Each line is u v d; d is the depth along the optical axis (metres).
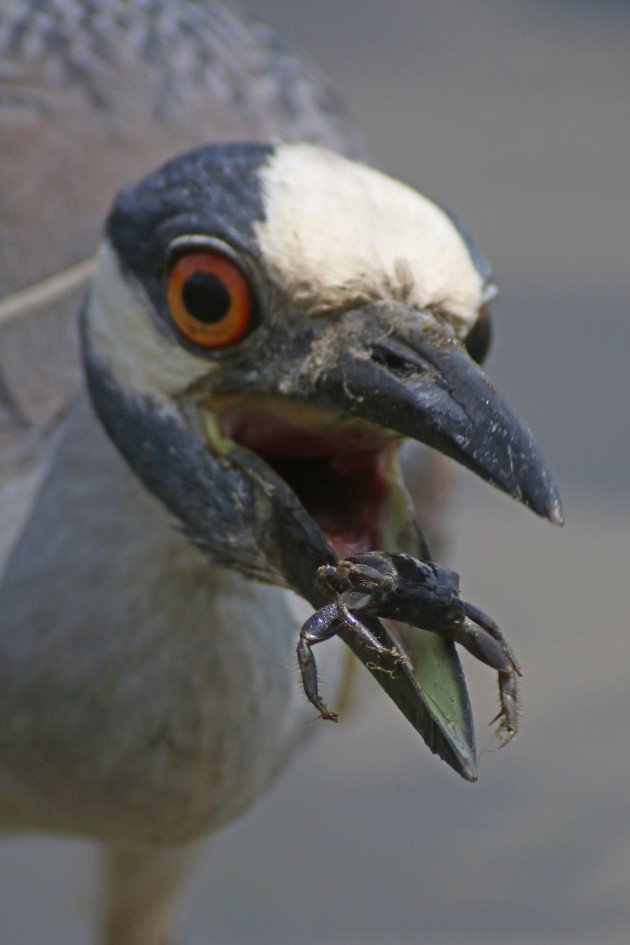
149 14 8.88
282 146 5.57
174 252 5.48
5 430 7.23
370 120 23.83
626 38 27.72
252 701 6.52
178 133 8.41
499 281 19.38
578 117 24.50
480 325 5.41
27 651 6.42
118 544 6.26
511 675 4.92
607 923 9.60
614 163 23.16
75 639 6.35
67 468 6.43
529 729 11.53
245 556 5.67
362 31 26.75
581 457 15.65
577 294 19.06
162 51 8.69
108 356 5.86
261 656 6.51
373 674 5.00
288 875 10.16
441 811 10.79
